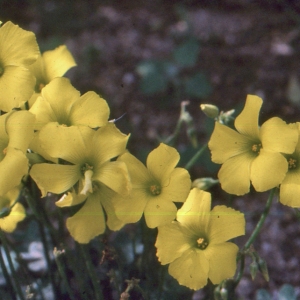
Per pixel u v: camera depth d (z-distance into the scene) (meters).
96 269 0.43
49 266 0.43
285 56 0.68
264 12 0.74
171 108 0.66
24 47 0.35
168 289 0.43
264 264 0.35
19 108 0.37
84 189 0.33
